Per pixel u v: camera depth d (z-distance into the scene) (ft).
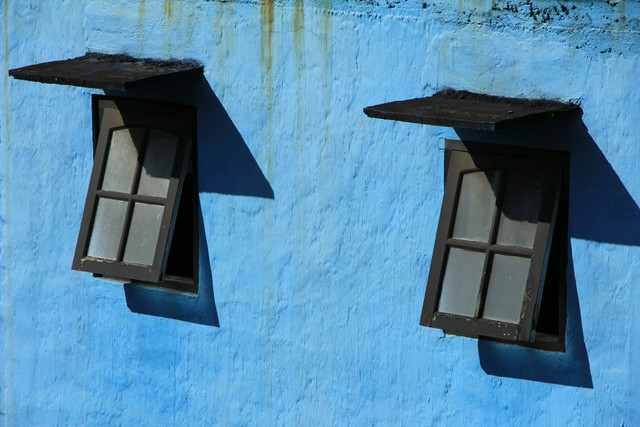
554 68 36.70
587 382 37.91
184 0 42.01
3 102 45.83
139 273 42.01
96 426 46.68
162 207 42.27
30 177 46.01
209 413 44.45
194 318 43.98
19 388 47.75
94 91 44.11
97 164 43.29
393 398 41.09
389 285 40.47
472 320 37.42
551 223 36.83
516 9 36.88
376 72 39.45
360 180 40.34
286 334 42.60
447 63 38.34
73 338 46.37
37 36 44.91
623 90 35.81
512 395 39.09
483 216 37.86
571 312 37.88
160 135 42.88
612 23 35.55
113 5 43.29
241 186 42.37
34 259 46.47
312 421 42.75
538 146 37.24
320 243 41.42
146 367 45.24
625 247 36.73
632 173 36.17
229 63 41.73
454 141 38.47
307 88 40.60
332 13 39.68
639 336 36.91
